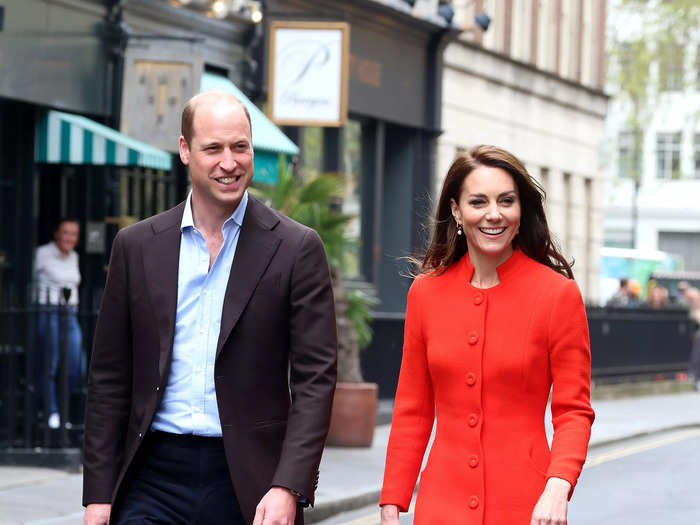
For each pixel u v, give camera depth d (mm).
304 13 19406
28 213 15000
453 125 27156
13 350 13117
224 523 5000
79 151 14875
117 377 5148
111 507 5047
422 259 5371
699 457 16750
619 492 13375
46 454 12695
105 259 16172
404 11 23734
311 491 4949
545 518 4781
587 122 35375
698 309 31828
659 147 70375
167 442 5020
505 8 30094
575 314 4980
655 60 37750
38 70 14875
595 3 36375
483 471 4949
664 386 29438
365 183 24109
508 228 5031
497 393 5000
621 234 72062
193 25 17859
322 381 5023
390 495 5176
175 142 15812
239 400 4965
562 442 4906
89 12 15680
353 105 22859
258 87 19531
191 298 5047
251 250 5035
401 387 5266
